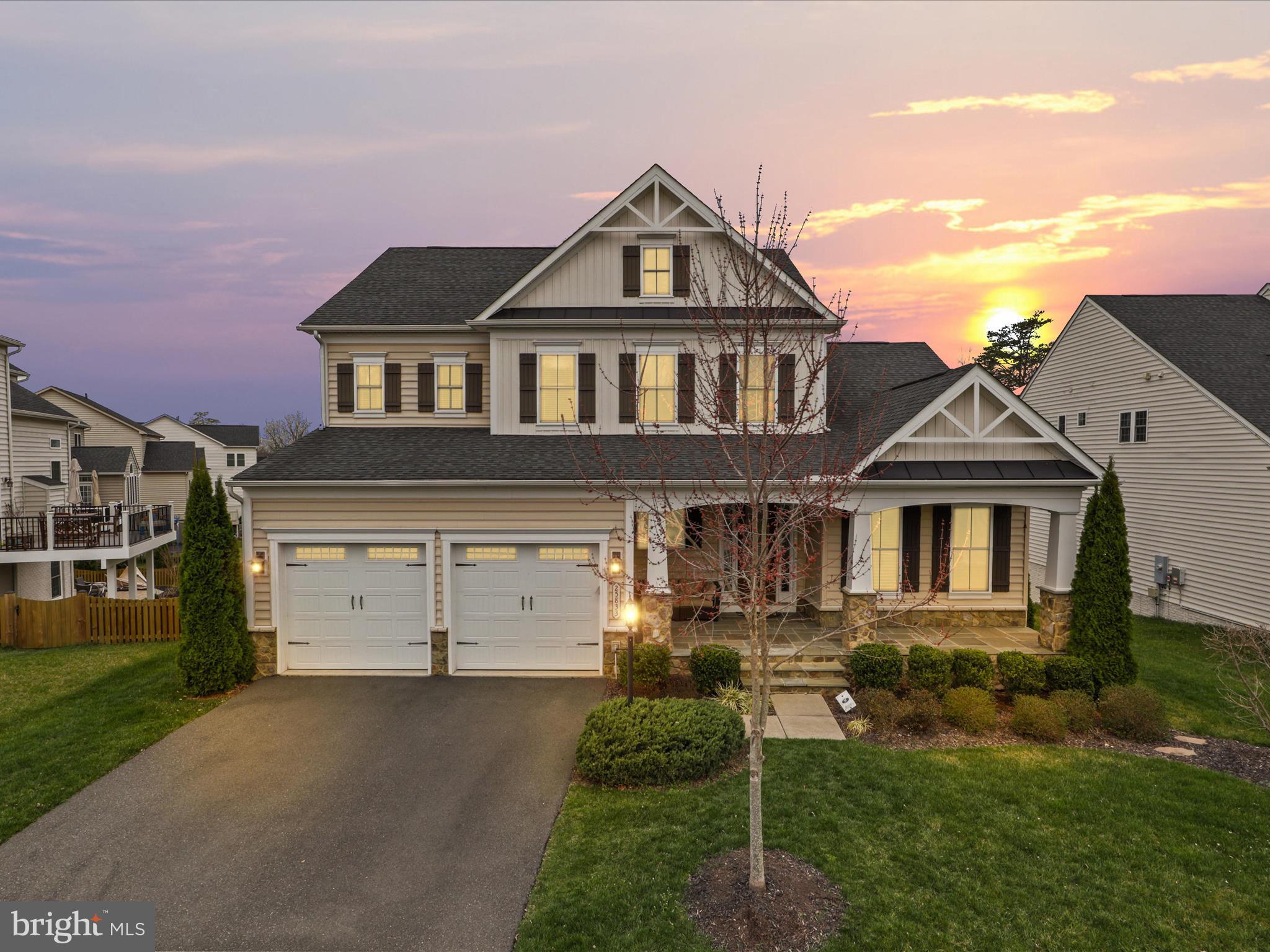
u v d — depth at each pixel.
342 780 8.79
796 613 15.17
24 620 15.59
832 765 8.93
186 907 6.31
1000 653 11.60
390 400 15.35
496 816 7.89
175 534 23.48
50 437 23.77
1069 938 5.75
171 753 9.57
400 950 5.76
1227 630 14.52
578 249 14.69
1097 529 11.63
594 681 12.62
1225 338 19.95
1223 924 5.95
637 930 5.79
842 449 12.83
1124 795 8.20
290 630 13.01
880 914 6.00
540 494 12.77
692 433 14.39
